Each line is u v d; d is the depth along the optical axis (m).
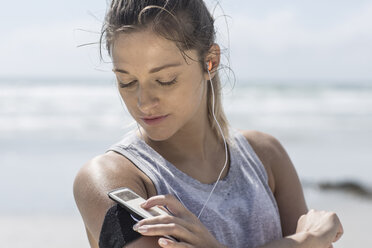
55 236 6.06
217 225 1.54
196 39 1.49
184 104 1.48
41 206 7.16
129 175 1.47
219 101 1.77
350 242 5.85
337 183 8.59
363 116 21.92
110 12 1.45
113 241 1.27
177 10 1.44
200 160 1.67
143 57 1.38
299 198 1.89
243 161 1.75
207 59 1.58
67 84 42.50
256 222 1.62
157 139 1.50
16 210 6.94
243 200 1.65
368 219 6.82
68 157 11.04
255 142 1.88
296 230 1.68
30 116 20.48
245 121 19.89
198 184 1.60
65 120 19.02
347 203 7.63
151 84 1.42
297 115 22.22
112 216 1.30
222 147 1.76
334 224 1.64
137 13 1.39
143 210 1.28
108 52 1.50
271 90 36.31
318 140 14.30
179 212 1.32
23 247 5.64
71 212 6.98
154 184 1.51
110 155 1.53
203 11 1.54
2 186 8.18
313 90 37.50
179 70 1.43
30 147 12.56
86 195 1.40
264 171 1.80
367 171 9.66
